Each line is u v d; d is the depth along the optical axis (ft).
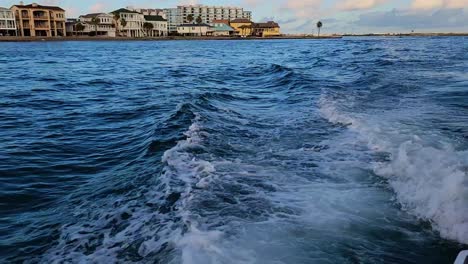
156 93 57.16
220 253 12.66
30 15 330.54
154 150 26.48
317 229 14.44
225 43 350.64
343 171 20.42
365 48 202.80
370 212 15.74
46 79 75.25
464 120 30.50
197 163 21.75
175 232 14.25
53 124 37.50
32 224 17.25
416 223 14.83
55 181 22.70
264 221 14.98
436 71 66.13
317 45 288.71
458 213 14.39
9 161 26.18
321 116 35.32
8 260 14.44
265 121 34.50
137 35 412.77
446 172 17.95
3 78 75.77
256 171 20.68
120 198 18.61
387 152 22.94
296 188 18.33
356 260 12.69
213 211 15.80
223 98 49.55
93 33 390.42
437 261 12.74
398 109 35.42
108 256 13.53
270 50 217.15
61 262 13.66
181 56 161.99
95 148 29.19
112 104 48.32
